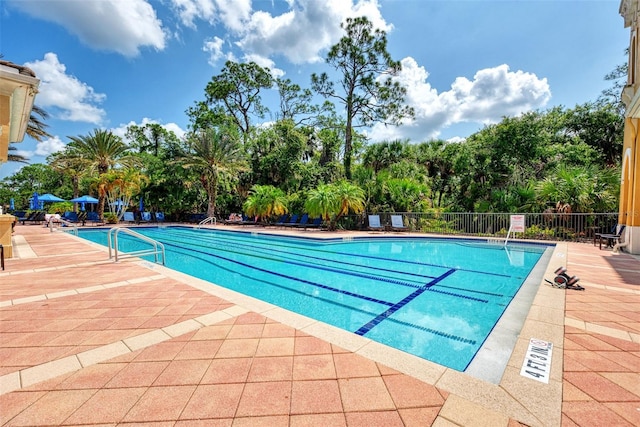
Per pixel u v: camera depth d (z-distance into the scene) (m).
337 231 13.58
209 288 4.08
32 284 4.28
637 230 7.09
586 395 1.71
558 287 4.02
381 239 11.27
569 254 7.07
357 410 1.60
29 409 1.62
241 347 2.35
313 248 9.91
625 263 5.86
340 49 19.30
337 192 13.21
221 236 14.20
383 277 6.01
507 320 2.94
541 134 14.59
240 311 3.17
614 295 3.66
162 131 29.75
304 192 16.67
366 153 17.70
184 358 2.18
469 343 3.07
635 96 5.79
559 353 2.20
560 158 14.34
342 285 5.47
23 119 6.80
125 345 2.39
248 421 1.53
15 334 2.60
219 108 27.69
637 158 7.07
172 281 4.47
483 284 5.40
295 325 2.80
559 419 1.51
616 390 1.76
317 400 1.69
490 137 15.30
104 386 1.84
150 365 2.09
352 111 20.47
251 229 15.31
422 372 1.98
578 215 9.86
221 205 24.02
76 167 22.81
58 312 3.14
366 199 14.42
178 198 23.25
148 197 22.89
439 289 5.11
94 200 21.56
